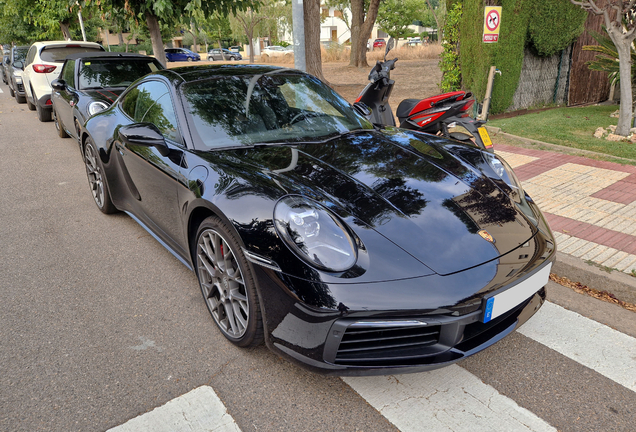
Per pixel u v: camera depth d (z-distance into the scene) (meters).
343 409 2.02
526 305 2.34
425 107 4.88
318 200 2.13
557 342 2.49
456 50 8.62
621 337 2.53
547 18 8.30
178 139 2.86
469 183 2.51
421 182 2.42
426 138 3.17
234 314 2.41
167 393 2.12
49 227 4.21
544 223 2.47
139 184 3.32
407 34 41.69
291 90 3.32
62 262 3.50
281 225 2.01
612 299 2.92
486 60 7.78
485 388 2.14
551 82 9.57
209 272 2.50
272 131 2.94
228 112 2.97
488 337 2.09
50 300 2.96
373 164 2.58
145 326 2.66
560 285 3.11
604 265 3.13
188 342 2.51
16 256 3.62
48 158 6.83
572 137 6.82
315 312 1.86
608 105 10.00
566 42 8.94
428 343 1.98
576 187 4.79
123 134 2.66
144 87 3.59
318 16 11.68
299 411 2.01
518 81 8.41
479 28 7.73
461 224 2.15
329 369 1.92
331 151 2.73
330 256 1.90
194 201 2.45
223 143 2.77
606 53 7.98
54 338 2.56
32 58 10.02
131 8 8.47
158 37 9.23
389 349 1.97
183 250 2.91
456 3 8.30
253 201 2.15
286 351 2.04
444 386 2.16
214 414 2.00
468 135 4.91
